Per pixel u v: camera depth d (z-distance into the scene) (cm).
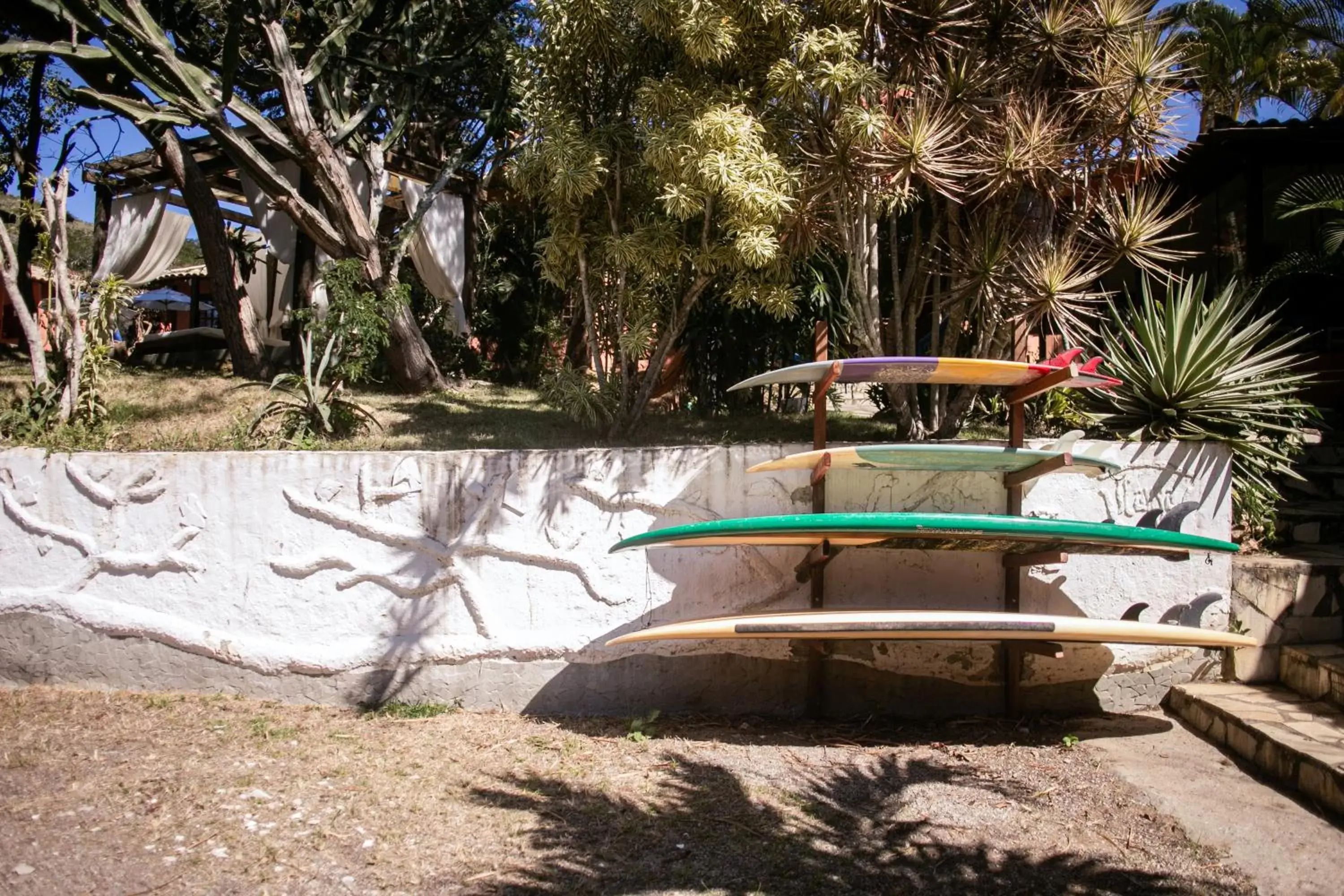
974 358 627
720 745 541
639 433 778
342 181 1007
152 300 1981
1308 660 568
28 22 993
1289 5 1714
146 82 898
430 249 1212
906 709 593
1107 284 1145
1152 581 602
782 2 628
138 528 623
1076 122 642
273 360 1205
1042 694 596
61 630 627
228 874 399
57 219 762
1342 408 934
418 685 598
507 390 1107
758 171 597
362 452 606
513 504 597
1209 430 664
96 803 461
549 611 595
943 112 632
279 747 531
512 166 739
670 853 418
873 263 681
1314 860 411
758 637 543
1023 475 575
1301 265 935
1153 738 552
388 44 1230
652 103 638
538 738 548
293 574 607
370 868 405
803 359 919
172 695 611
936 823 447
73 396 740
